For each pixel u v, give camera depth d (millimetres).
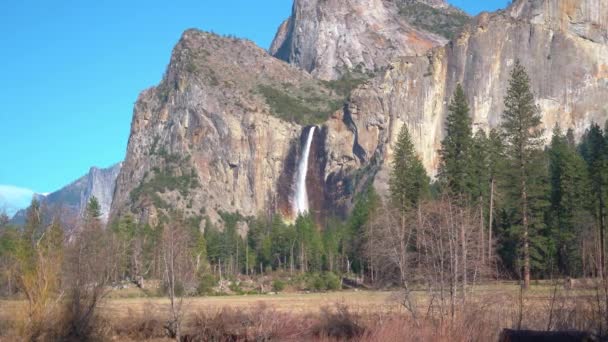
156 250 63719
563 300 23422
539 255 54281
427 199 57156
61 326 28734
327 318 32250
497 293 28562
